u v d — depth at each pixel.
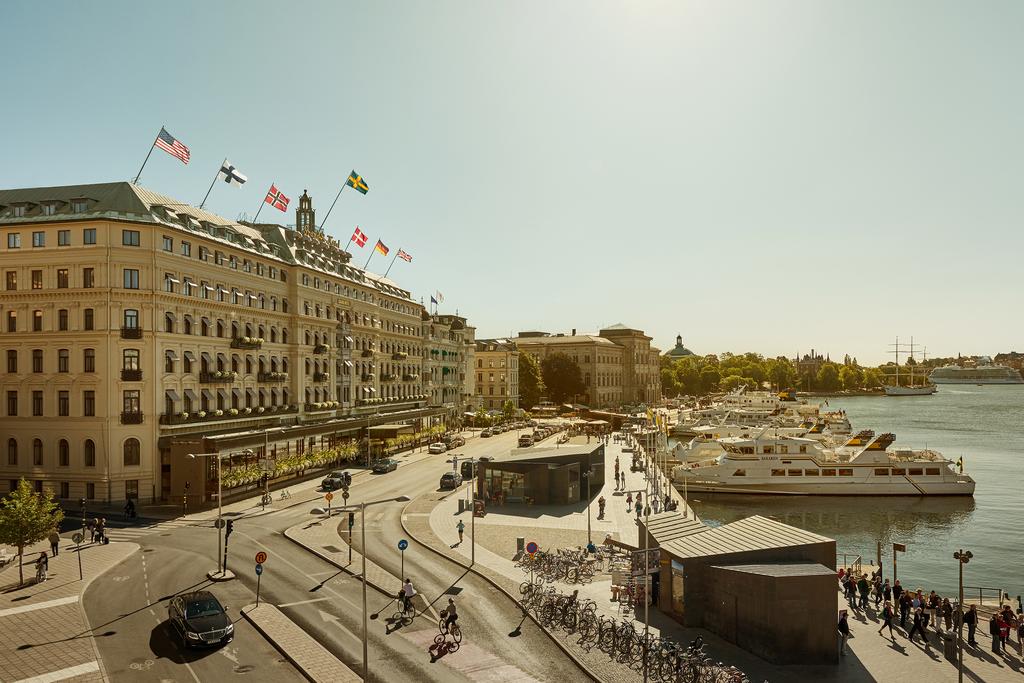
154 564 43.94
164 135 63.62
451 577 41.75
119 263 62.34
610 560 45.28
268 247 84.56
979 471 106.19
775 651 29.98
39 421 62.81
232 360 74.56
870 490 86.50
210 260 71.44
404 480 77.12
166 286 65.06
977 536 67.94
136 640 31.72
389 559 45.50
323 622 34.16
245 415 75.56
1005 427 177.00
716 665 28.53
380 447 95.50
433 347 137.25
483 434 126.00
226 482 63.22
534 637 32.56
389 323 117.81
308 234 104.12
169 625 33.62
